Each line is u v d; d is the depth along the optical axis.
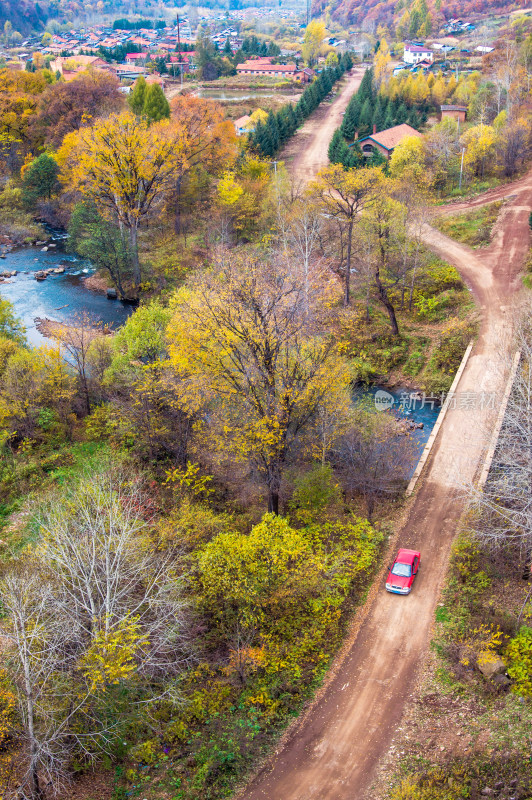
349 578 27.00
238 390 30.05
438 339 50.84
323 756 19.88
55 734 17.98
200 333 29.59
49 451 38.47
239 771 19.31
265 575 24.00
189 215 77.81
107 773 19.42
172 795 18.52
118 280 64.44
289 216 64.38
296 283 36.19
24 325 57.59
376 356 50.78
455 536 30.41
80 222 69.44
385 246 56.16
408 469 34.88
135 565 22.75
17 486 35.06
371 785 18.95
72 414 41.19
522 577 27.20
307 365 30.70
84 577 21.19
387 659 23.55
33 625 20.36
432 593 26.89
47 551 22.20
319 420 32.97
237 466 34.09
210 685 22.05
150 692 20.84
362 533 29.97
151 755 19.70
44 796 18.38
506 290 53.78
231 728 20.45
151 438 35.75
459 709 21.19
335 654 23.80
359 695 22.06
